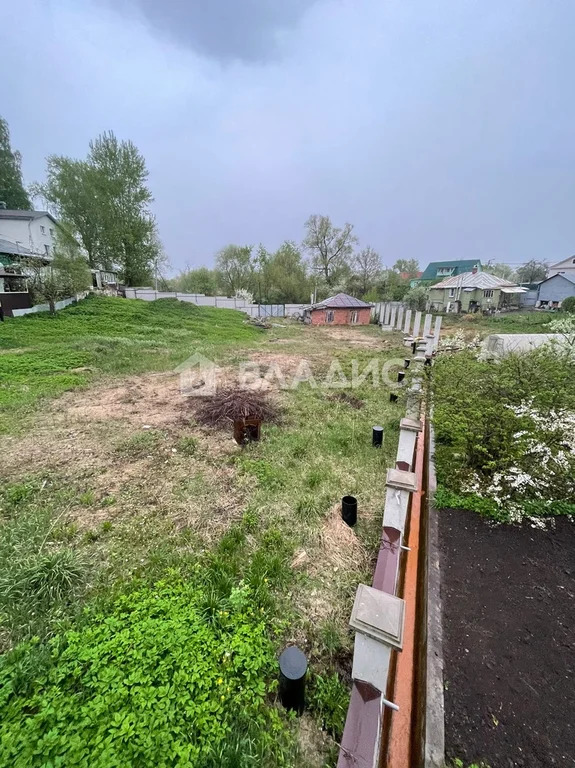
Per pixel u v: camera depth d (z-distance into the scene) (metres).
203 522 2.98
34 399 5.91
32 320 13.09
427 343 9.50
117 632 1.85
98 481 3.59
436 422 3.74
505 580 2.14
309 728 1.58
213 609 2.05
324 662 1.88
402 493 2.41
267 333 16.44
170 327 15.15
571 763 1.27
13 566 2.36
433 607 1.93
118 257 27.09
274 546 2.68
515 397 3.70
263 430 4.89
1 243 18.20
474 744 1.33
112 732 1.36
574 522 2.68
